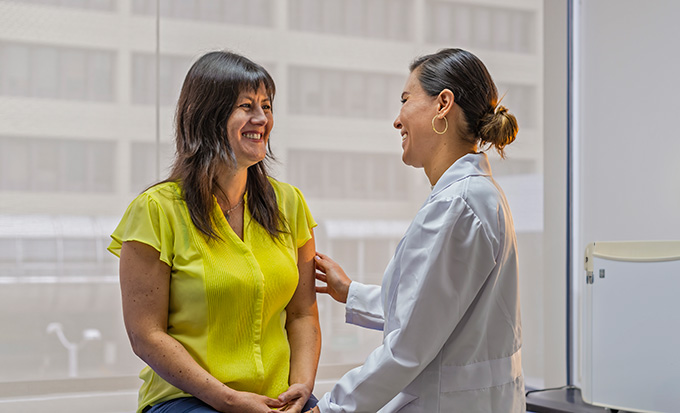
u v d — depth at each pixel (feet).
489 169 5.03
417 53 8.35
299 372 5.46
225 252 5.15
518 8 8.78
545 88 8.85
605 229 7.76
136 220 5.01
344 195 8.02
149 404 5.23
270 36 7.73
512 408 4.88
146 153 7.28
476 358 4.78
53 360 6.89
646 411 6.54
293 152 7.82
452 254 4.55
